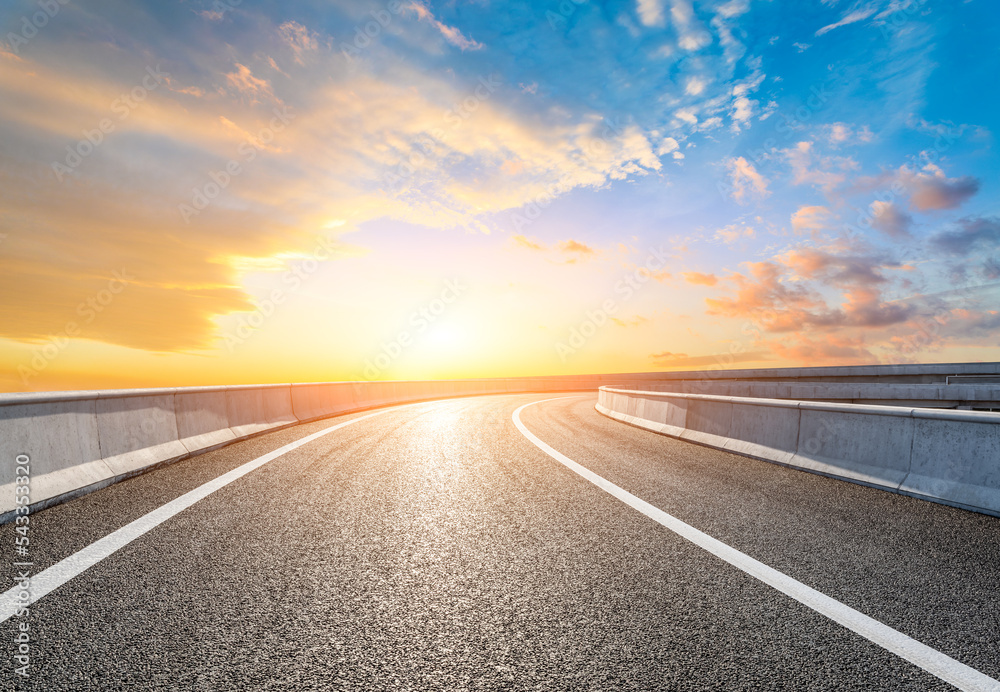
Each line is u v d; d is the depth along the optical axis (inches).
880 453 228.8
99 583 116.0
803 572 128.3
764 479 241.0
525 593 114.8
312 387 542.3
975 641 95.8
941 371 932.0
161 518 166.7
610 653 90.2
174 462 264.5
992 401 688.4
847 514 181.6
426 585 118.4
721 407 343.9
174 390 281.3
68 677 80.6
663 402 432.8
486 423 491.8
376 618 102.0
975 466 193.2
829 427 255.9
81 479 198.5
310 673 83.0
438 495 205.3
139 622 98.4
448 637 95.1
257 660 86.6
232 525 160.4
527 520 172.1
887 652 91.7
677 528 164.1
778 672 85.0
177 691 77.8
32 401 181.0
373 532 156.9
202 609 104.4
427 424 476.7
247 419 382.0
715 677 83.5
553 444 353.4
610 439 385.7
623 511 184.1
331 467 258.1
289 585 117.0
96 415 218.4
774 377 1144.2
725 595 114.6
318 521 166.9
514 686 80.4
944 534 159.6
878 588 119.0
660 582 121.4
